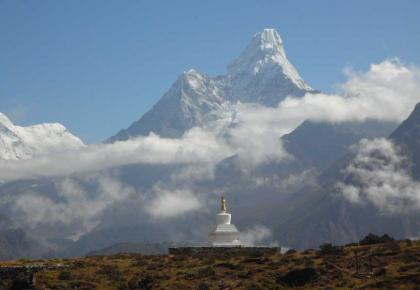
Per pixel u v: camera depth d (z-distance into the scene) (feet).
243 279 546.67
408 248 594.24
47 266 574.56
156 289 526.57
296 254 628.28
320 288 506.07
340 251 611.06
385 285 500.74
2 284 518.78
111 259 641.81
